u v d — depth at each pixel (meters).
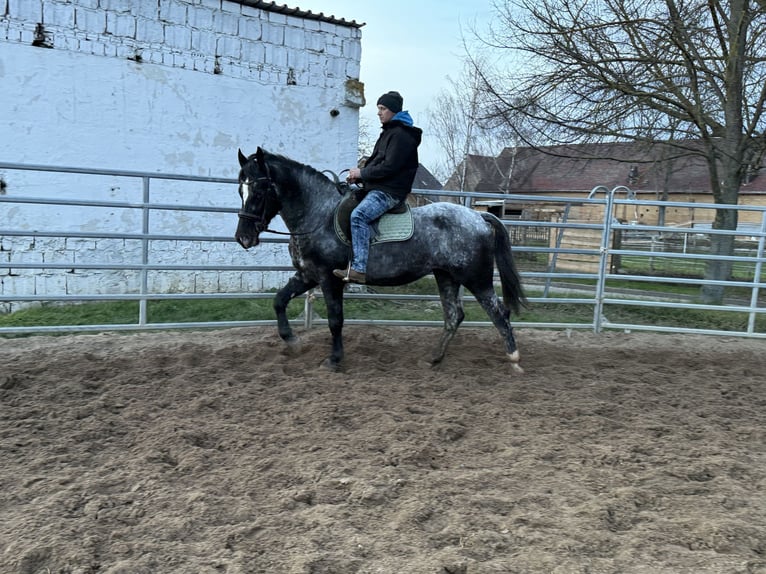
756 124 10.85
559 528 3.07
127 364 5.71
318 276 5.71
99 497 3.22
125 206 6.50
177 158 9.69
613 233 14.05
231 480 3.53
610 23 10.84
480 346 7.02
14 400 4.70
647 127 11.52
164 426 4.28
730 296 12.63
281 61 10.38
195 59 9.63
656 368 6.50
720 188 11.63
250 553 2.78
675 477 3.79
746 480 3.79
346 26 10.91
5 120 8.35
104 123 9.05
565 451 4.12
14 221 8.57
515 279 5.91
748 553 2.90
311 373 5.64
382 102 5.35
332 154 11.11
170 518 3.06
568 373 6.09
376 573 2.63
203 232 10.04
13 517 3.03
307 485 3.49
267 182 5.34
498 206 25.25
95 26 8.81
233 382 5.31
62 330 6.51
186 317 8.02
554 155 12.48
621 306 10.40
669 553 2.87
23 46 8.34
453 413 4.78
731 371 6.45
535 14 11.23
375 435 4.25
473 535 2.96
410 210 5.67
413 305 9.54
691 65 10.54
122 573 2.57
